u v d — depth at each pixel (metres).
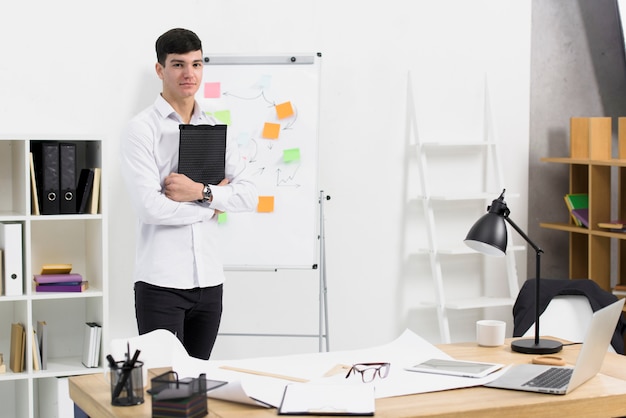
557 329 3.39
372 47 4.50
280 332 4.44
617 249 4.77
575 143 4.70
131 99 4.09
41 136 3.65
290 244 4.07
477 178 4.79
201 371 2.45
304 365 2.54
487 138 4.77
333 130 4.46
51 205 3.69
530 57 4.84
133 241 4.13
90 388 2.30
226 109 4.05
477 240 2.76
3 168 3.90
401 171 4.60
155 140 3.23
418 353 2.69
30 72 3.92
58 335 4.02
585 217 4.64
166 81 3.25
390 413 2.05
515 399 2.18
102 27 4.02
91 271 3.96
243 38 4.28
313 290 4.45
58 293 3.69
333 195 4.49
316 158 4.11
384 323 4.62
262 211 4.06
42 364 3.73
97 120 4.04
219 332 4.36
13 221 3.83
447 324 4.52
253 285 4.39
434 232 4.52
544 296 3.43
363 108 4.51
